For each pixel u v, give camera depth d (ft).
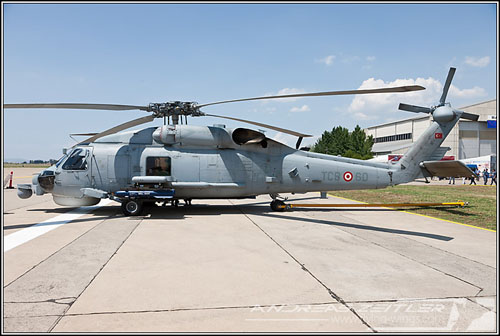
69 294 13.47
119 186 34.17
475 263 18.25
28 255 18.98
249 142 36.06
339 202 49.57
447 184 102.89
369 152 238.48
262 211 37.65
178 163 34.58
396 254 20.02
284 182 36.91
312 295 13.64
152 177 33.19
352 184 37.60
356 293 13.88
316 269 17.01
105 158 34.14
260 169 36.27
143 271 16.43
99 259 18.31
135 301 12.87
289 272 16.49
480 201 48.60
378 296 13.58
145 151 34.50
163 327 10.87
